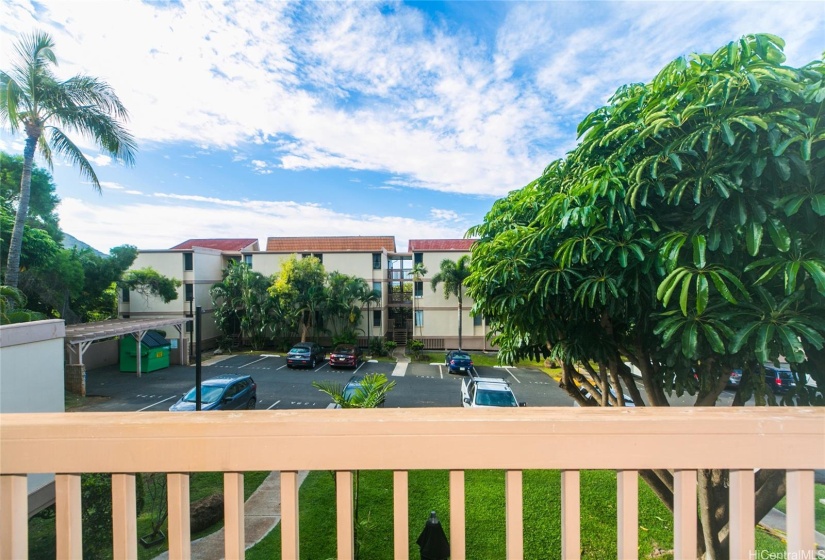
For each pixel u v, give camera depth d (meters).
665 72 2.08
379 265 22.83
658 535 4.90
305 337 21.58
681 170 1.97
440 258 22.02
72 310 15.95
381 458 0.91
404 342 23.62
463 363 15.51
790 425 0.93
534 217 3.23
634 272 2.26
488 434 0.92
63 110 9.13
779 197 1.77
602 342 3.04
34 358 4.02
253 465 0.91
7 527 0.92
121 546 0.91
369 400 4.91
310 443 0.91
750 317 1.89
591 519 5.23
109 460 0.91
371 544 4.81
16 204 12.94
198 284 21.22
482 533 5.03
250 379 9.98
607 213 2.21
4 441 0.91
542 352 3.97
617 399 3.48
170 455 0.91
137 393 11.94
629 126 2.07
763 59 1.84
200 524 4.96
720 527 3.00
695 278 1.94
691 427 0.92
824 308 1.79
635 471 0.92
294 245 26.06
